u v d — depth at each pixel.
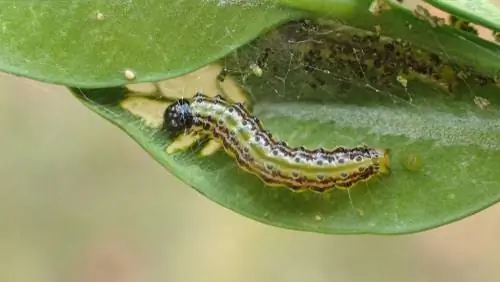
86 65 0.08
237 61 0.09
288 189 0.09
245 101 0.09
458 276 0.16
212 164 0.09
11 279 0.16
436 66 0.09
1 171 0.16
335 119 0.09
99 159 0.16
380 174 0.09
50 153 0.16
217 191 0.09
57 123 0.16
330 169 0.09
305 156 0.09
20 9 0.08
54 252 0.16
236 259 0.16
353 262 0.16
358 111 0.09
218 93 0.09
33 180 0.16
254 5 0.09
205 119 0.09
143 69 0.09
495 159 0.09
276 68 0.09
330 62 0.09
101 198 0.16
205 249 0.16
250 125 0.09
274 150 0.09
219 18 0.09
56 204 0.16
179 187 0.16
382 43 0.09
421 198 0.09
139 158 0.16
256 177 0.09
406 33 0.09
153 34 0.09
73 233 0.16
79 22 0.08
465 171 0.09
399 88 0.09
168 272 0.16
